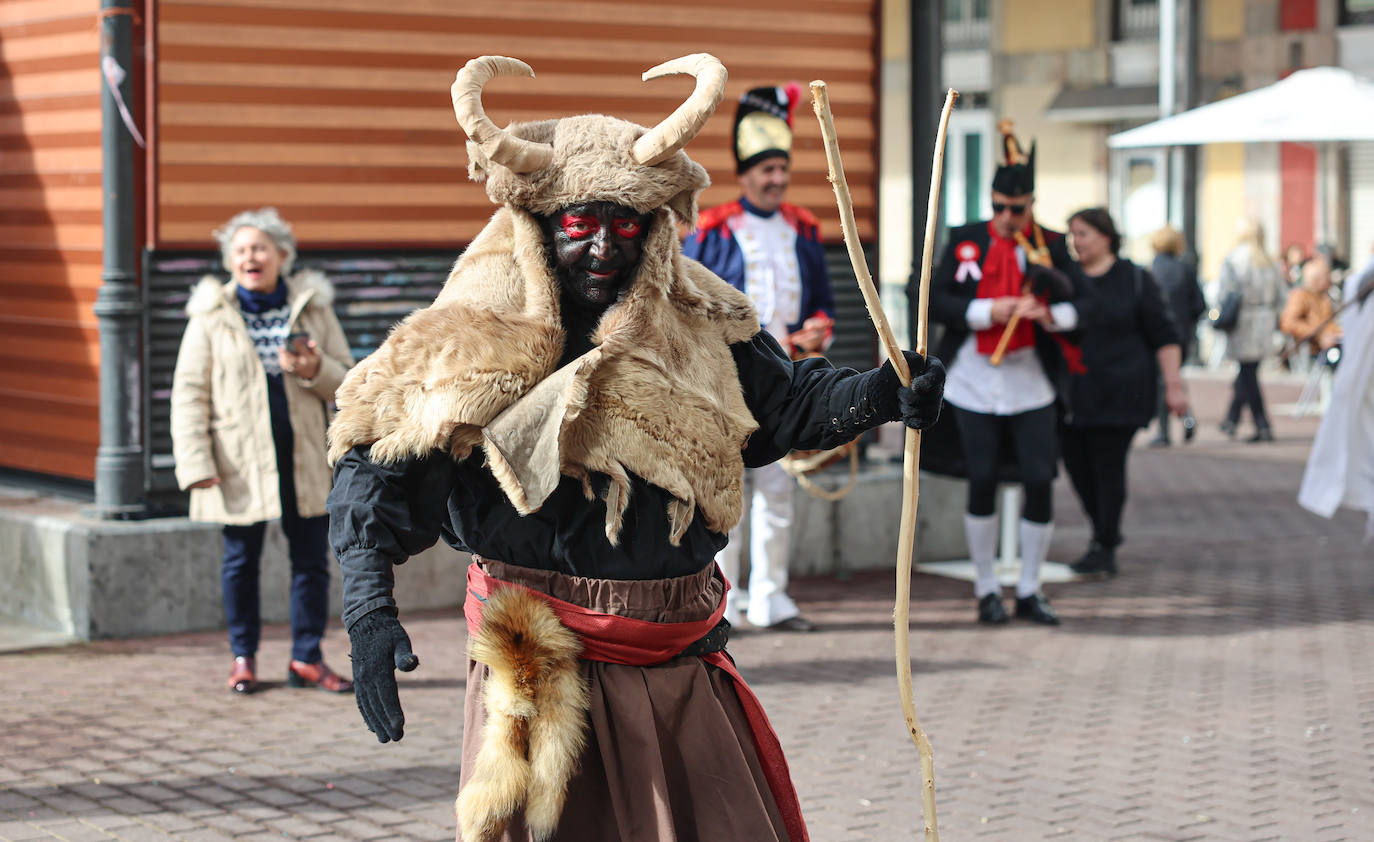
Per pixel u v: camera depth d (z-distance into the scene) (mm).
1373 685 8430
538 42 10852
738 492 3928
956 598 10703
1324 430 11508
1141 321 11469
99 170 10023
